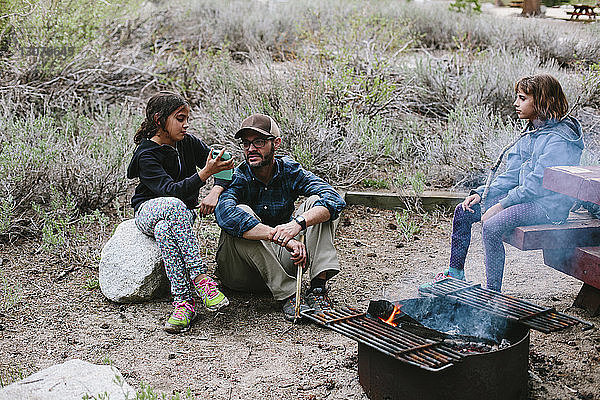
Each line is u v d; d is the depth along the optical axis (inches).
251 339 149.9
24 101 287.7
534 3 604.7
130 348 145.3
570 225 155.3
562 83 301.9
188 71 338.0
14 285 174.9
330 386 129.0
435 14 494.0
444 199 233.9
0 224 198.8
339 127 279.1
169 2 424.8
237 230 153.7
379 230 221.1
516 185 166.4
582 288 160.2
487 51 386.0
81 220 205.0
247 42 434.0
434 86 319.9
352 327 118.7
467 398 110.0
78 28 313.6
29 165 217.6
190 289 156.9
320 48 333.4
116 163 232.7
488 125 265.7
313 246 159.5
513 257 199.3
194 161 174.9
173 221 153.9
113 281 166.1
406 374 113.7
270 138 154.3
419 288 133.3
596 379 129.0
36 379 118.5
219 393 127.8
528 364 122.6
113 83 323.0
